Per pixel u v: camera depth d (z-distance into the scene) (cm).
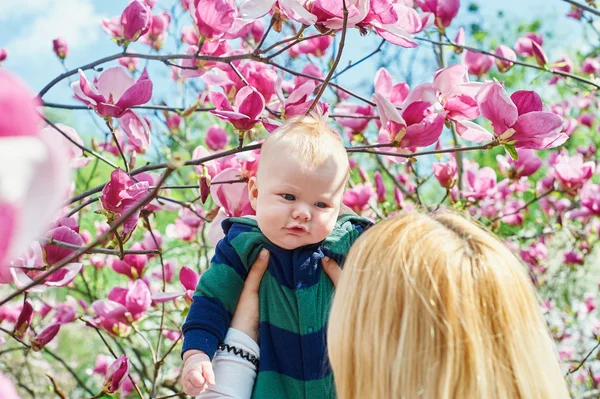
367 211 414
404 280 129
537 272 509
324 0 209
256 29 376
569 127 521
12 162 58
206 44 271
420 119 219
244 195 253
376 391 127
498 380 124
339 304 137
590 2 360
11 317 406
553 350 134
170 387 446
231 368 180
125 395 378
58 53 362
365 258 138
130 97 221
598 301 552
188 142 509
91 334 675
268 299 187
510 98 215
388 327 128
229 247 192
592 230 518
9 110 59
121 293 296
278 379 181
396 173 543
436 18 319
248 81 271
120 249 199
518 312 130
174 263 388
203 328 182
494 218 457
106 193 196
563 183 427
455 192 416
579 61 708
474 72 416
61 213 236
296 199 180
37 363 551
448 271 129
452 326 124
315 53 373
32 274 204
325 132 188
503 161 371
